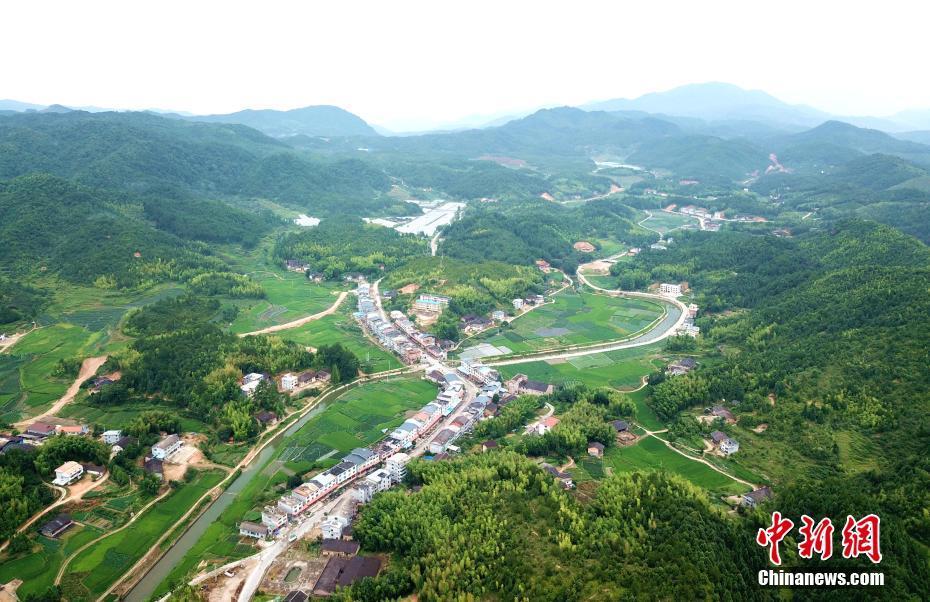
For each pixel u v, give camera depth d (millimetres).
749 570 148000
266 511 182000
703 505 168000
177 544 177000
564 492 180250
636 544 150500
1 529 168750
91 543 172250
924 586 139750
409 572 150000
